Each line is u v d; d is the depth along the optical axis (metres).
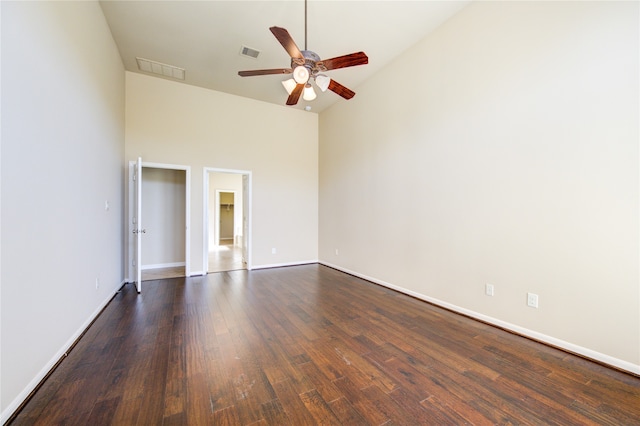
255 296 3.58
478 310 2.81
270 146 5.41
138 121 4.29
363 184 4.54
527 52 2.40
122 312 2.98
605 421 1.45
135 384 1.73
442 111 3.18
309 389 1.70
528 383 1.77
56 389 1.67
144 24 3.18
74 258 2.26
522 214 2.45
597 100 2.01
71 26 2.20
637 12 1.84
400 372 1.89
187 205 4.63
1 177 1.39
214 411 1.50
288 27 3.21
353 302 3.37
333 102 5.29
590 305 2.06
